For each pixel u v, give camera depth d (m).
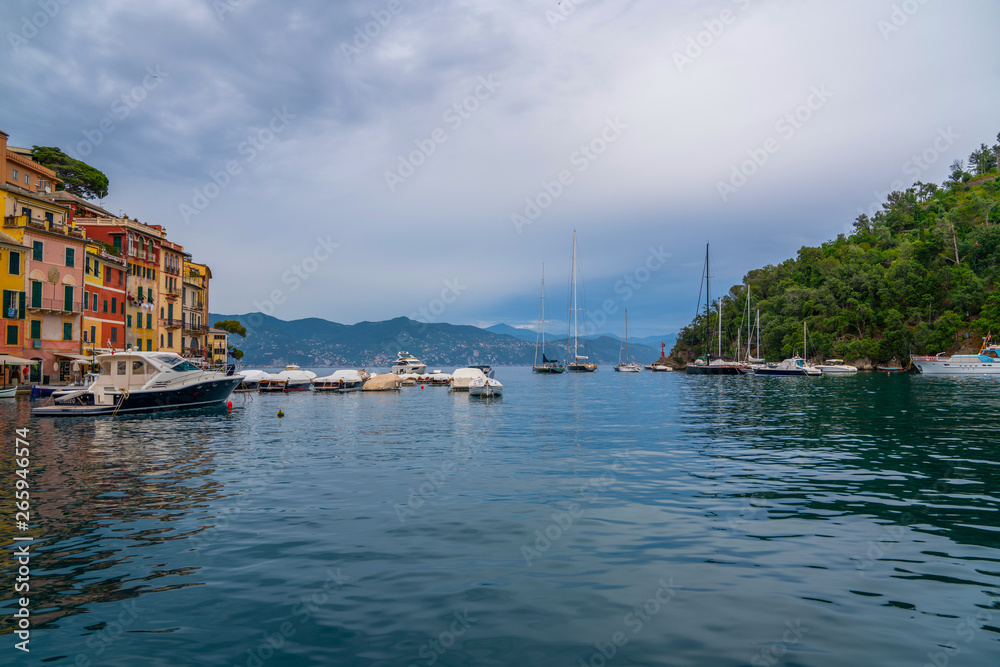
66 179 65.44
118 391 31.44
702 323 140.38
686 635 5.91
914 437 20.69
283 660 5.44
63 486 13.21
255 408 38.38
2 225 43.50
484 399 46.66
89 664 5.36
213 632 6.03
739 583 7.30
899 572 7.64
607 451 18.23
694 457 16.92
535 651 5.59
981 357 79.81
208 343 83.06
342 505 11.42
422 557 8.33
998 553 8.37
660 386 68.44
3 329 42.66
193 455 17.88
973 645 5.67
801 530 9.55
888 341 103.38
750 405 36.50
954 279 103.62
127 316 57.09
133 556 8.38
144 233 60.31
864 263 121.62
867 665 5.31
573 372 122.00
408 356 92.44
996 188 154.00
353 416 32.00
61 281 47.00
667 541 9.00
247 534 9.46
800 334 113.88
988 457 16.47
